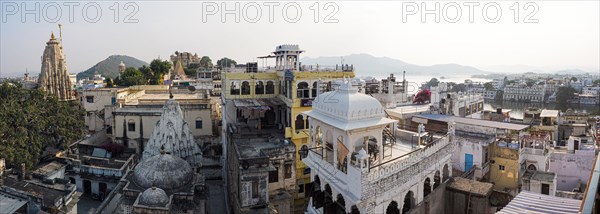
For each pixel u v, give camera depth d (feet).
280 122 157.17
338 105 77.46
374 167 72.74
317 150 90.33
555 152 142.31
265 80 154.71
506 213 65.00
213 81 331.98
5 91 187.11
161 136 152.35
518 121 211.00
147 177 117.08
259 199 109.09
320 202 87.20
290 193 122.11
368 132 77.10
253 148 123.65
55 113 186.09
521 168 119.65
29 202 113.29
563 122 214.28
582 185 135.54
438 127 135.64
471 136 125.90
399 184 76.84
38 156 159.63
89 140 186.80
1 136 146.20
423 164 83.82
